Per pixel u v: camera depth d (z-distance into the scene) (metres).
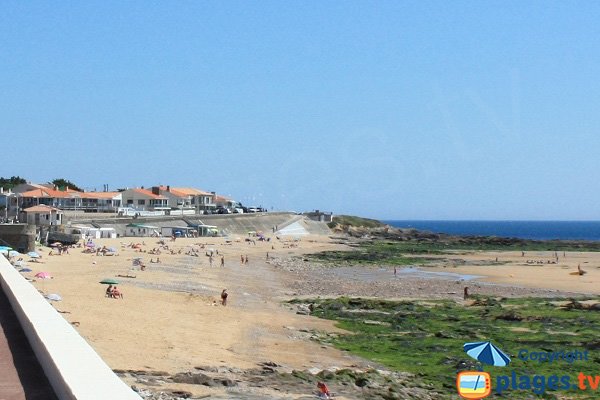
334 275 97.88
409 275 100.06
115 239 126.69
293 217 199.00
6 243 88.19
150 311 46.78
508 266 117.69
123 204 173.88
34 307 15.26
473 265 119.38
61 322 13.03
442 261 127.25
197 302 55.78
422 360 39.66
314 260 123.56
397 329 50.81
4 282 22.89
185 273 83.50
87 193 163.38
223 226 168.12
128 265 84.81
